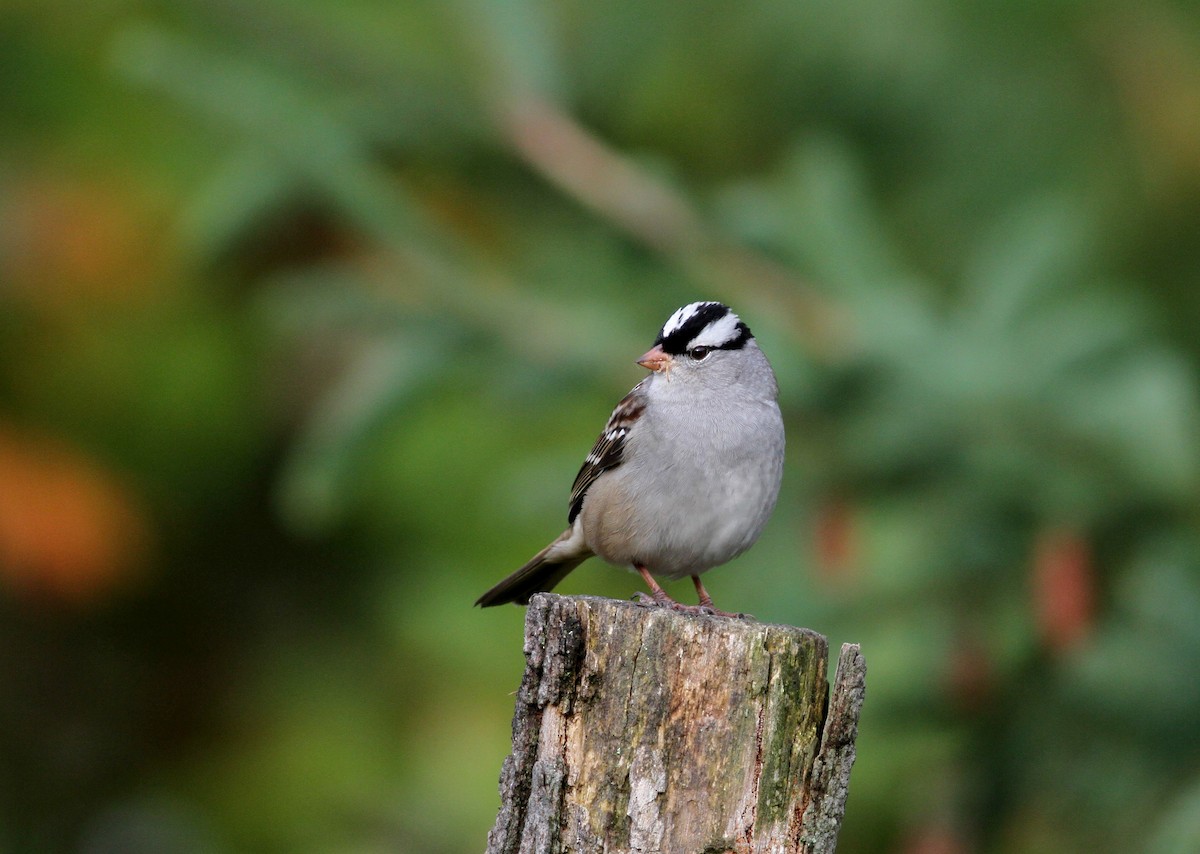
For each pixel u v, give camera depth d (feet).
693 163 41.81
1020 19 36.83
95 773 45.68
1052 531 27.84
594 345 30.45
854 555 29.63
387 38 31.22
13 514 40.29
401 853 38.37
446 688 41.27
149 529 42.52
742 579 32.35
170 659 45.78
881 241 31.35
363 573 44.73
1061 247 30.17
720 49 39.50
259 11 30.58
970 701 29.32
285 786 41.96
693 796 19.07
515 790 19.65
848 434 28.96
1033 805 29.68
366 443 30.50
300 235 41.11
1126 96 36.86
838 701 19.02
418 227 30.60
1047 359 28.32
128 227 41.14
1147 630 27.78
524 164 32.73
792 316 29.76
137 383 41.57
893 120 39.24
